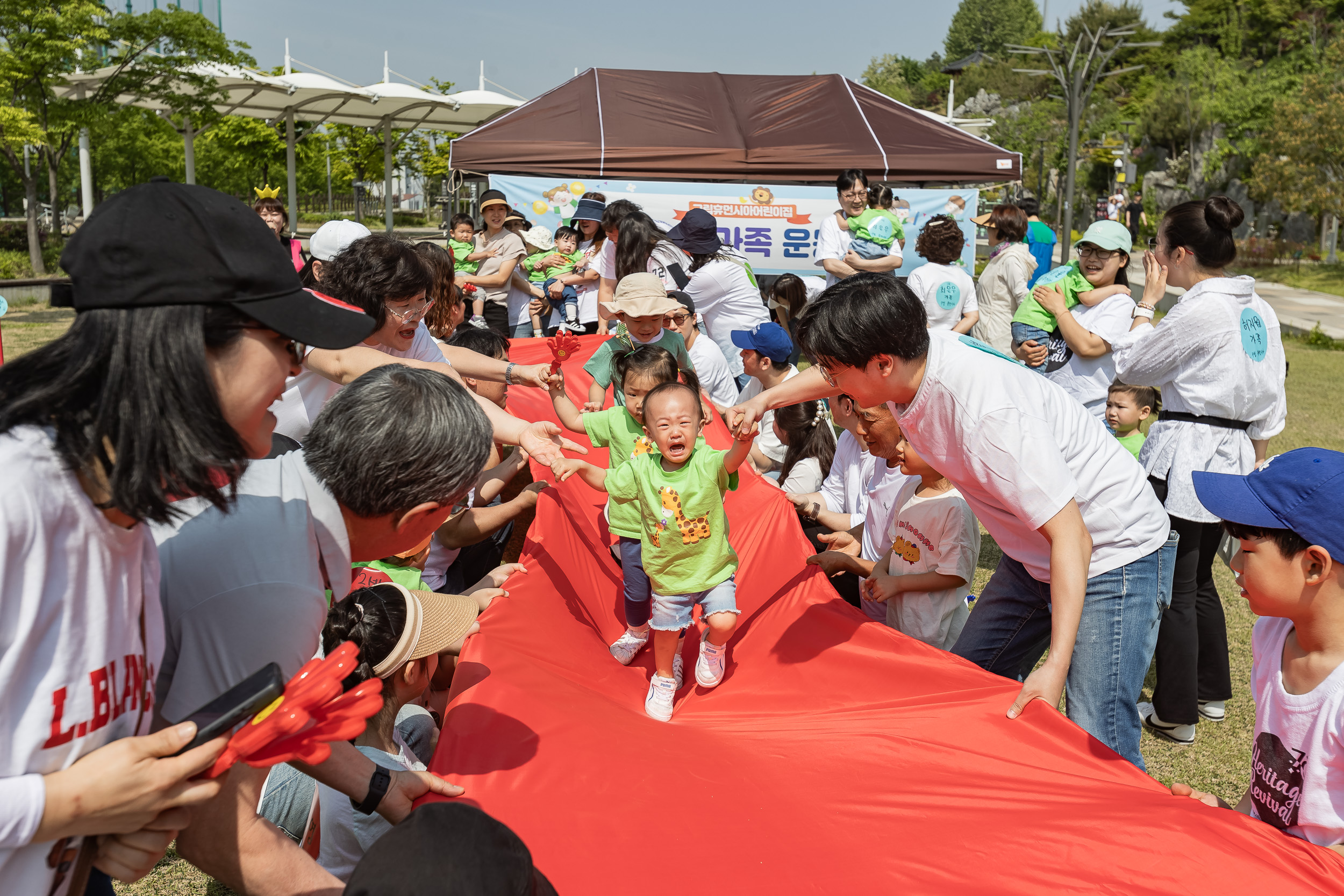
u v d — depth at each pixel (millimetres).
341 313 1385
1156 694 4297
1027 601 3152
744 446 3117
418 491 1697
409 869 1201
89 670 1288
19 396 1215
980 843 1979
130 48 23406
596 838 1993
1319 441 9352
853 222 8883
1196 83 45812
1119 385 5168
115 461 1237
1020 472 2506
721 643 3148
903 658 2875
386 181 27703
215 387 1268
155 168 37312
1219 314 3951
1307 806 2104
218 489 1329
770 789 2260
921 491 3512
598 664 3186
